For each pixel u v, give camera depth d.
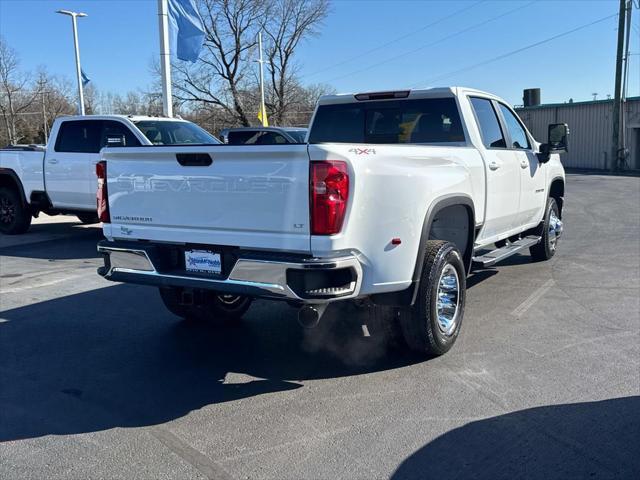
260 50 41.34
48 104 57.56
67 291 7.49
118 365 5.00
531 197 7.40
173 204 4.46
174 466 3.44
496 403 4.12
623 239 10.46
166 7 16.30
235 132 15.83
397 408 4.09
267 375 4.74
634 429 3.73
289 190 3.94
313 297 3.88
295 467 3.40
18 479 3.33
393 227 4.20
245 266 4.08
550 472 3.29
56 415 4.11
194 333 5.78
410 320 4.66
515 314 6.12
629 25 30.94
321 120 6.75
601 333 5.51
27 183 11.59
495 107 6.73
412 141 6.22
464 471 3.32
